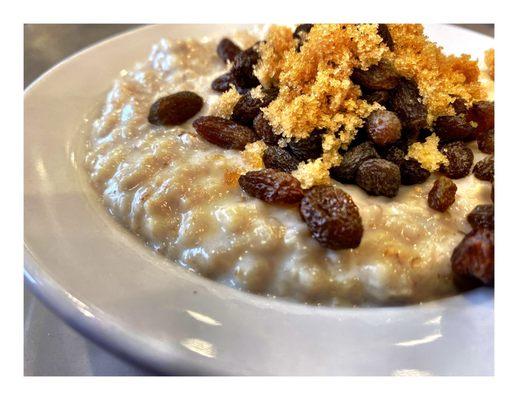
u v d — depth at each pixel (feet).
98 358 0.37
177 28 0.59
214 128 0.41
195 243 0.36
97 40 0.65
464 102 0.43
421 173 0.38
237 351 0.29
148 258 0.36
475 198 0.38
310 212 0.34
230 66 0.48
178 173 0.39
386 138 0.38
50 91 0.49
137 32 0.58
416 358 0.30
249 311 0.32
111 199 0.39
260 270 0.34
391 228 0.35
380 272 0.33
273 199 0.35
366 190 0.37
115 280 0.33
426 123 0.40
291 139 0.39
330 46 0.41
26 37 0.65
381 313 0.32
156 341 0.29
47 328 0.40
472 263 0.32
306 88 0.41
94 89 0.51
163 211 0.38
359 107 0.40
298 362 0.29
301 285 0.34
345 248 0.34
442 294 0.34
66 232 0.36
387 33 0.43
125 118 0.46
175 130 0.44
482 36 0.57
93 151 0.44
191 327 0.30
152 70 0.52
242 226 0.35
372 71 0.41
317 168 0.37
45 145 0.44
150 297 0.32
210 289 0.34
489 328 0.31
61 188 0.40
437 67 0.44
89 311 0.31
